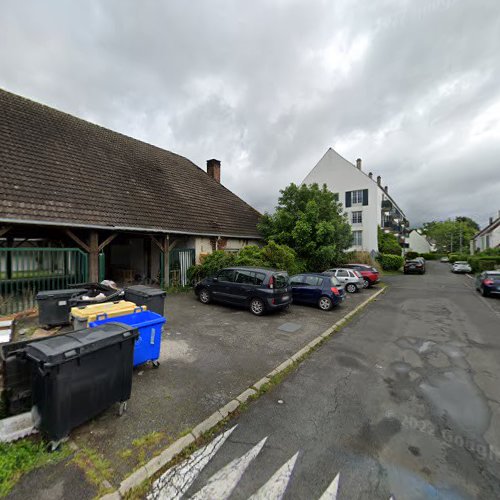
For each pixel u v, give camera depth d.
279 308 8.90
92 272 9.84
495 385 4.68
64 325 6.07
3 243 10.26
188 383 4.41
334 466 2.87
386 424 3.58
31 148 10.47
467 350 6.34
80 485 2.51
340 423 3.59
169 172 16.53
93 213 9.99
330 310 10.16
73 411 2.93
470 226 86.50
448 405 4.05
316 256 17.06
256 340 6.55
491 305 11.92
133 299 6.49
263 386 4.43
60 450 2.87
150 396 3.98
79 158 11.90
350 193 31.89
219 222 15.70
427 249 82.62
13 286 7.52
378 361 5.66
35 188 9.14
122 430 3.24
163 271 12.50
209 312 8.90
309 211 16.95
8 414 3.26
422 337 7.31
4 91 12.09
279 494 2.54
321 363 5.53
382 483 2.67
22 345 3.38
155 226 11.69
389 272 29.34
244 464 2.88
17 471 2.60
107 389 3.26
